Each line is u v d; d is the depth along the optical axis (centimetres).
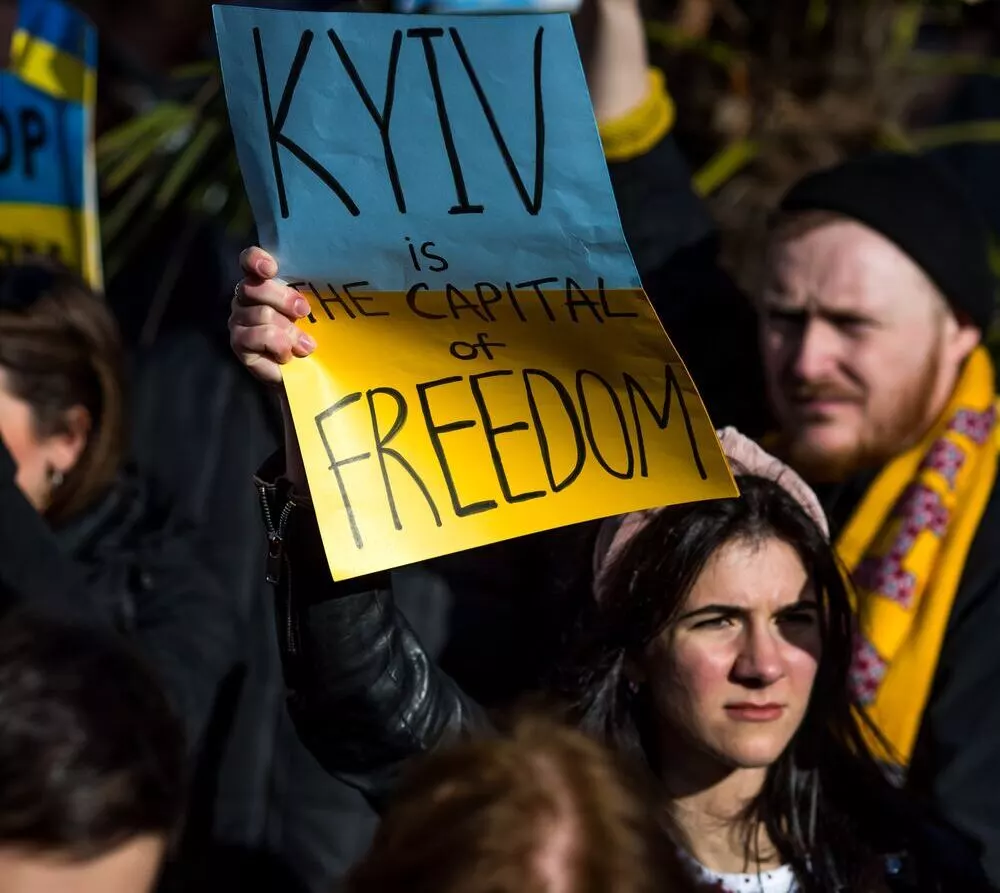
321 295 233
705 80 438
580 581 290
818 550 271
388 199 234
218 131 429
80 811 173
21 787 173
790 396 340
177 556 354
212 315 410
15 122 388
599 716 276
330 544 226
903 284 334
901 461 345
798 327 340
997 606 328
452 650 341
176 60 500
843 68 432
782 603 267
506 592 346
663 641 270
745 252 424
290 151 231
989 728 315
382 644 254
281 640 256
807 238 339
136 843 179
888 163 343
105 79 466
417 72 235
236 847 345
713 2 439
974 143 503
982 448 348
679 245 374
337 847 344
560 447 237
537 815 176
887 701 322
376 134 234
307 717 258
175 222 435
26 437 337
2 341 334
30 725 177
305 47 232
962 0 448
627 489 238
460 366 237
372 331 234
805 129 429
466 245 237
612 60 372
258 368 229
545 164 237
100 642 191
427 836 177
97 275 392
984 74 484
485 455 235
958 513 339
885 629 327
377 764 260
